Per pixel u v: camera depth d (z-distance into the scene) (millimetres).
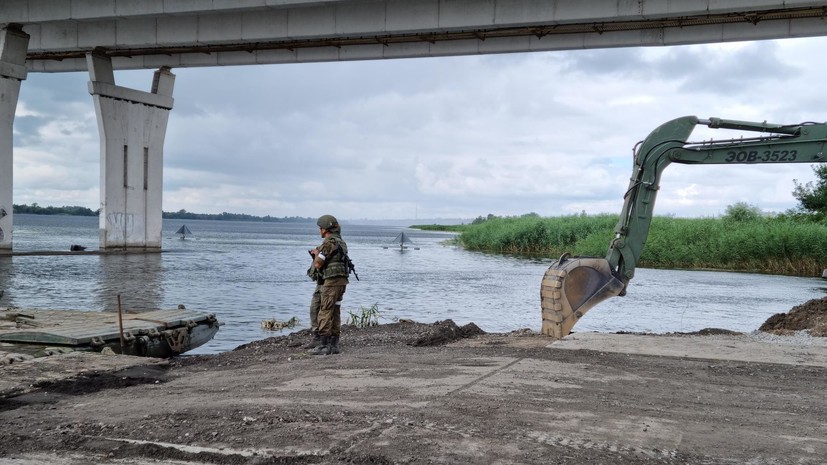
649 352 8906
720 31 28297
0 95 37312
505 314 17594
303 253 49406
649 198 10570
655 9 25266
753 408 6043
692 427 5363
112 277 26906
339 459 4535
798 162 9984
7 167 38312
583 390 6621
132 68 46094
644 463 4504
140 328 11281
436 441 4863
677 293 23469
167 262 36375
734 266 36250
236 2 29203
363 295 21797
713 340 9977
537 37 31594
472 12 28359
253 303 19094
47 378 7543
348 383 6996
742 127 10234
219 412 5781
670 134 10484
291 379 7312
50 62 48469
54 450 4930
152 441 5012
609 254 10688
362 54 36625
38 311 13719
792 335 10945
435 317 16859
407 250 58938
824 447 4883
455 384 6840
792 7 23422
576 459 4535
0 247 38375
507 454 4609
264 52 39875
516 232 54438
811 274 33062
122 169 43344
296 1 28016
